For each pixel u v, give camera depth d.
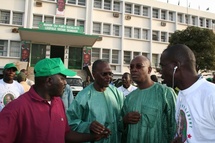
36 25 26.59
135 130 2.87
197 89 1.84
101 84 3.12
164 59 2.03
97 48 29.06
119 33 30.30
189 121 1.82
